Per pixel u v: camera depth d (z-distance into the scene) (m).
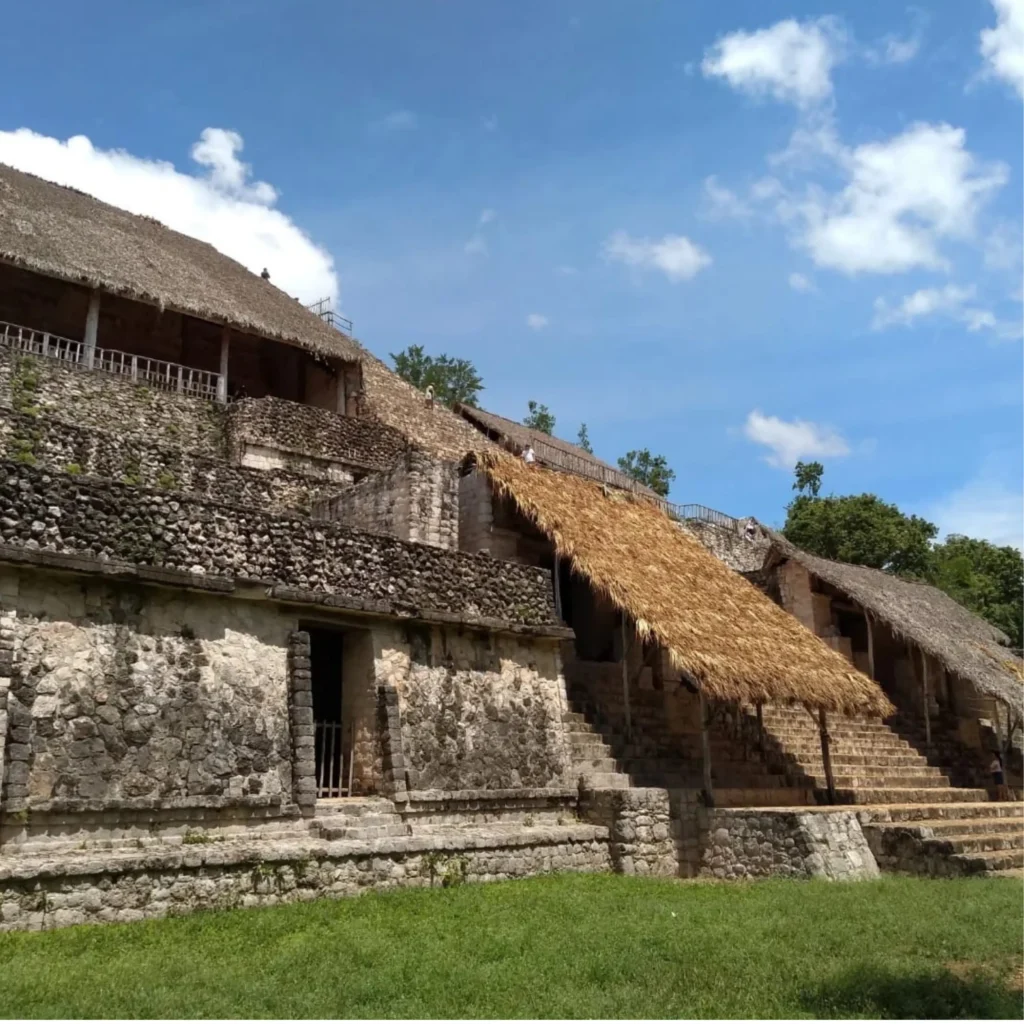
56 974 6.52
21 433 14.04
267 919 8.59
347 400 24.36
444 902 9.71
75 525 9.49
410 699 12.20
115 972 6.63
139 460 15.43
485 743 12.92
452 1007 5.97
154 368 25.02
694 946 7.72
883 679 25.61
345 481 20.09
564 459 31.86
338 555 11.79
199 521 10.52
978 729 24.78
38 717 8.80
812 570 24.12
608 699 16.64
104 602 9.59
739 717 18.05
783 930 8.50
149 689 9.68
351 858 10.22
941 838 13.47
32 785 8.62
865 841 13.48
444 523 15.23
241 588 10.56
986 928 8.71
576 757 14.43
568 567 18.47
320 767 11.77
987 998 6.34
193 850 9.13
